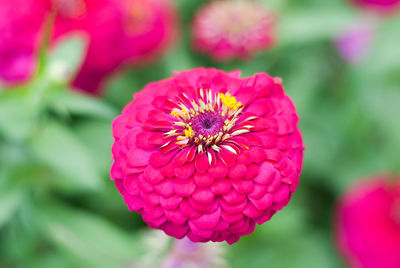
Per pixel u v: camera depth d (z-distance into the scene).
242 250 0.44
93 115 0.44
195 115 0.32
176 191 0.30
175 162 0.31
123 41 0.43
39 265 0.44
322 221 0.50
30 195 0.41
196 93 0.33
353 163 0.49
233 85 0.33
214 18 0.47
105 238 0.41
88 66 0.42
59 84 0.38
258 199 0.30
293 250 0.45
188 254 0.38
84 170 0.38
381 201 0.43
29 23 0.41
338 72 0.55
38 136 0.39
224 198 0.30
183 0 0.53
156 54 0.48
